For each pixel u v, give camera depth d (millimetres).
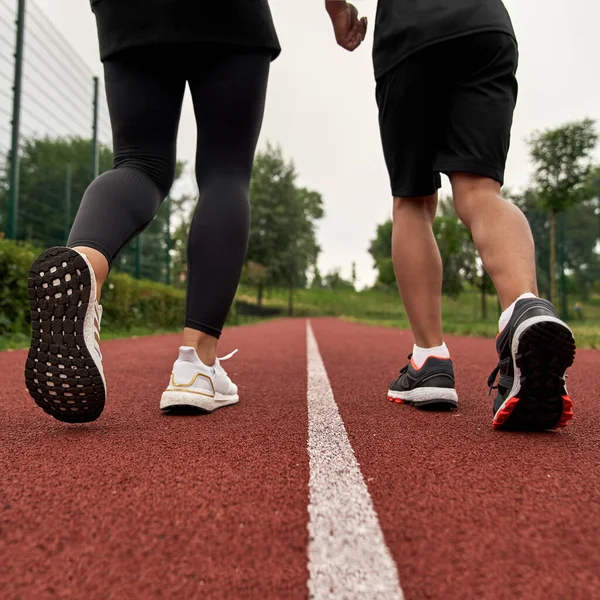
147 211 1717
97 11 1838
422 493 1035
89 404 1445
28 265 6309
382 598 667
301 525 883
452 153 1676
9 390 2455
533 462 1245
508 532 857
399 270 2041
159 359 4277
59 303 1346
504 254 1519
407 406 2033
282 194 39281
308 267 40844
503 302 1504
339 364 3930
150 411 1903
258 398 2238
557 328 1258
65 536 843
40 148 15727
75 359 1370
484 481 1106
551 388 1377
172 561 765
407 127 1792
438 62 1645
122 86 1812
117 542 823
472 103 1636
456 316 25438
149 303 11852
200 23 1788
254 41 1889
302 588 692
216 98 1887
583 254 44812
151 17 1758
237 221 1876
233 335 9984
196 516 920
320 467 1203
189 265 1893
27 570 740
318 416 1815
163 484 1083
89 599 669
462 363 3980
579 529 870
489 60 1616
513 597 668
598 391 2535
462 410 1951
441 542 821
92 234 1519
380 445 1408
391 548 801
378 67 1800
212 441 1443
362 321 26156
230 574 729
